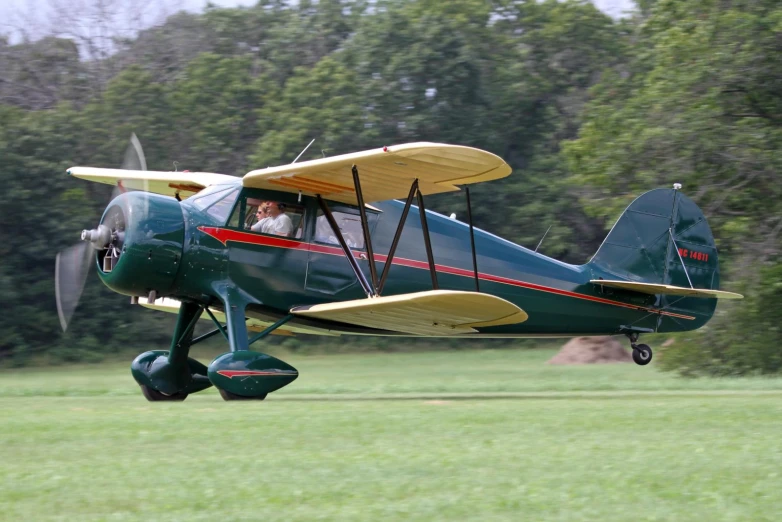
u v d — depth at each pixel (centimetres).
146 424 2217
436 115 10519
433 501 1412
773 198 5975
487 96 10844
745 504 1400
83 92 10606
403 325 3675
